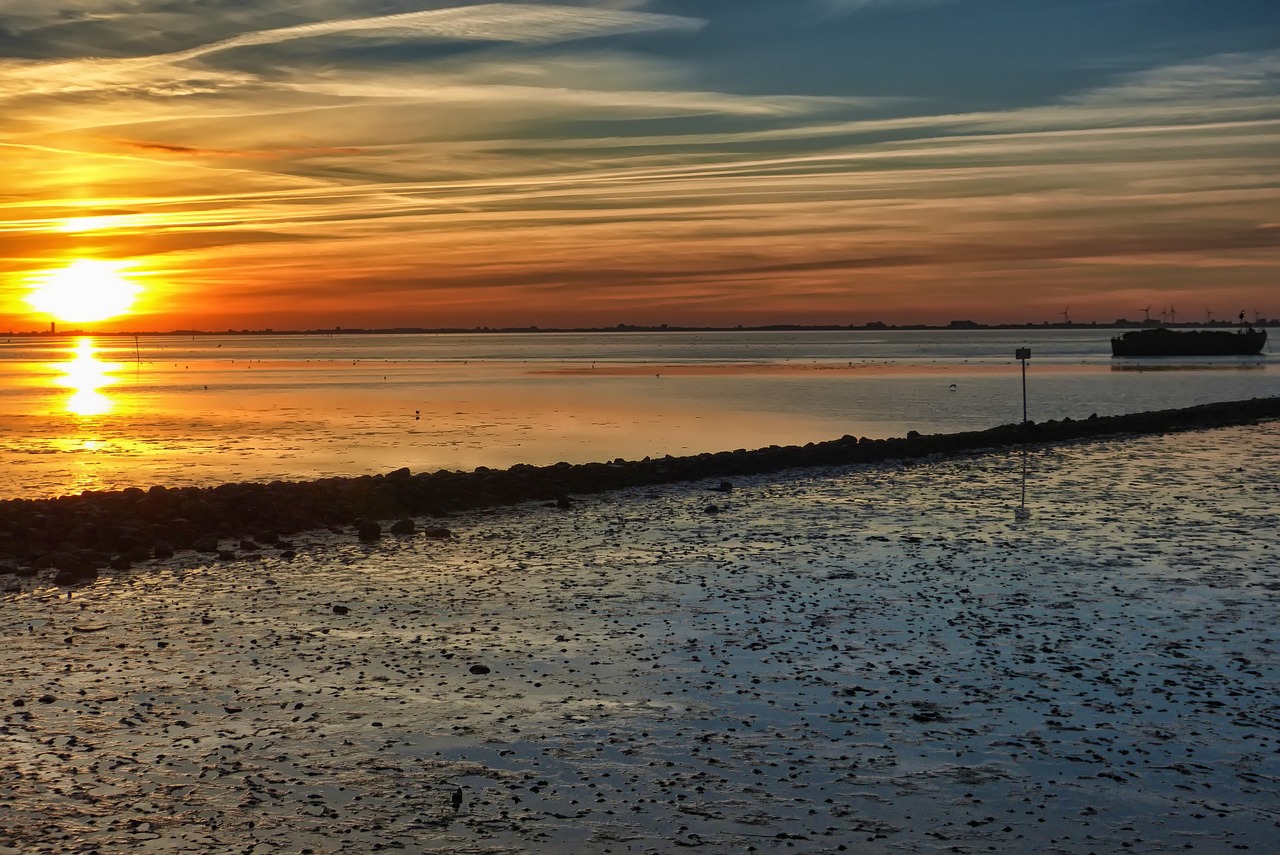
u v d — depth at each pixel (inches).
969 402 2341.3
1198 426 1487.5
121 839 299.1
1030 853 292.5
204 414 2075.5
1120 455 1168.2
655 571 615.2
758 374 3865.7
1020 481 974.4
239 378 3804.1
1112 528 735.7
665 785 332.8
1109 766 344.5
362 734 371.6
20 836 300.0
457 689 415.8
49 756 352.8
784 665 442.0
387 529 771.4
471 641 477.7
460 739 367.6
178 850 293.4
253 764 347.6
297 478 1163.3
